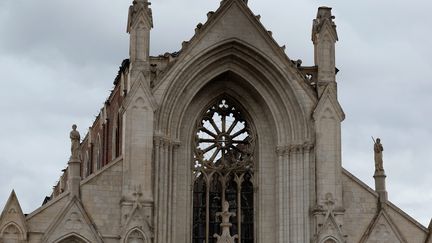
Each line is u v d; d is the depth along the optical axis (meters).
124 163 71.00
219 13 75.38
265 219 75.31
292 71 75.38
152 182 71.06
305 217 73.06
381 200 74.06
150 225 69.88
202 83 75.38
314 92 75.31
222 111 77.62
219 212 74.19
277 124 75.94
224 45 75.12
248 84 76.62
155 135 72.12
